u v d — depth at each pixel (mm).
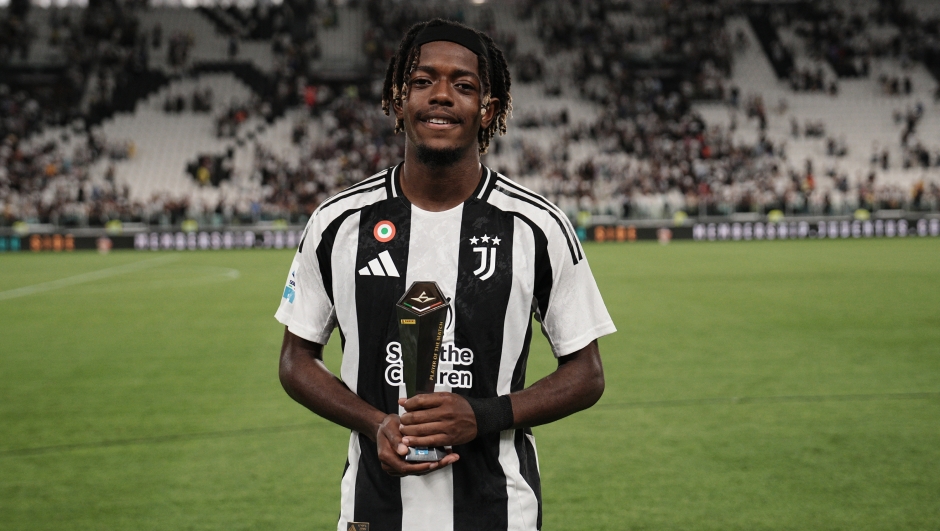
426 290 1716
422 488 1858
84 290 14078
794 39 37094
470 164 1902
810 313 10211
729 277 14859
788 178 30531
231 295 13133
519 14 37625
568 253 1914
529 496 1918
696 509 3805
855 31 37094
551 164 30312
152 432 5203
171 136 30641
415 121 1837
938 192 29156
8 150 28375
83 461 4629
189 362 7551
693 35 36281
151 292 13688
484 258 1862
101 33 33750
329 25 36250
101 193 27406
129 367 7352
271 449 4816
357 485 1907
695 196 29156
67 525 3705
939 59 35875
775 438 4902
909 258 18750
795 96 34438
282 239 26750
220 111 31953
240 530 3629
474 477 1864
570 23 36344
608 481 4195
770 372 6789
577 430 5121
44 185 27703
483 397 1855
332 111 31750
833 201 28750
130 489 4164
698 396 5977
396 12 36156
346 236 1896
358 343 1887
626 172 30047
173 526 3678
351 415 1829
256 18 35688
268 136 30984
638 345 8102
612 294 12414
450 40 1856
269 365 7367
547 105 33562
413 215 1888
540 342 8484
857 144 32375
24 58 32781
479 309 1846
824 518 3684
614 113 32719
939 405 5633
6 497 4062
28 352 8164
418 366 1702
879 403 5715
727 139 31578
